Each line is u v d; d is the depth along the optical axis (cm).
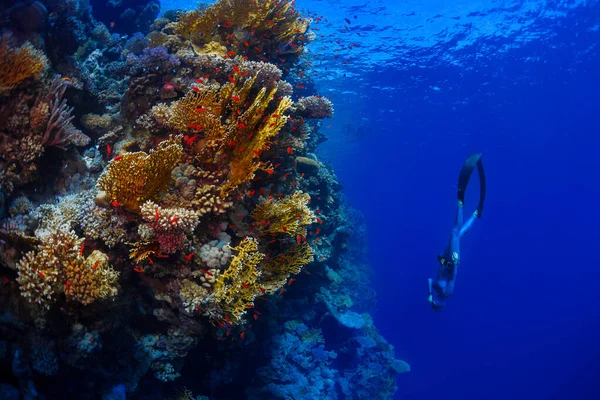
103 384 509
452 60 2889
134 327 553
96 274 420
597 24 2561
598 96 3547
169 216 420
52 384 448
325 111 720
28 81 519
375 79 3145
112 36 1025
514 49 2797
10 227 427
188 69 640
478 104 3788
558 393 5025
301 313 1270
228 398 876
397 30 2466
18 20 593
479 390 5044
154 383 630
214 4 727
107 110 733
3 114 497
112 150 593
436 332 5938
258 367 1006
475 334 6306
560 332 6244
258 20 726
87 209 467
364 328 1670
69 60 689
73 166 572
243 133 525
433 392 4897
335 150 6800
